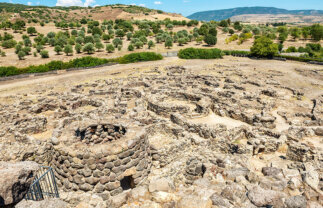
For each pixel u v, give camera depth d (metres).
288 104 34.00
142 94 34.50
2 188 6.84
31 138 20.38
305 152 14.90
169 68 65.56
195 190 9.46
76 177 11.39
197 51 89.50
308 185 9.77
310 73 57.06
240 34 146.50
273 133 19.78
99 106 32.34
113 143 11.67
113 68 70.75
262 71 62.53
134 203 9.04
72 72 65.62
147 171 13.32
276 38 135.38
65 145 11.99
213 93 37.25
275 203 8.34
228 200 8.70
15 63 82.50
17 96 39.81
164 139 18.94
